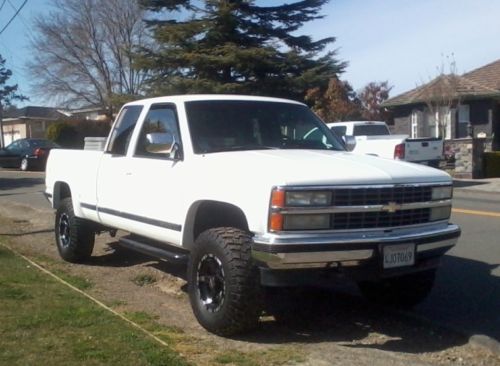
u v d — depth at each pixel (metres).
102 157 7.75
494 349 5.48
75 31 46.66
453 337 5.83
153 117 7.02
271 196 5.13
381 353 5.36
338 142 7.11
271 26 33.69
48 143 31.42
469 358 5.30
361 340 5.71
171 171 6.32
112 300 6.88
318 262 5.19
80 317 5.83
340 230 5.27
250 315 5.41
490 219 12.15
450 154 23.66
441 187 5.86
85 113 55.31
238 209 5.55
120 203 7.28
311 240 5.12
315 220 5.17
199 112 6.57
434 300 6.94
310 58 33.81
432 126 30.27
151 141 6.46
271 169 5.33
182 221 6.13
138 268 8.52
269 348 5.37
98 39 46.75
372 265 5.42
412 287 6.41
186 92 31.52
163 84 32.19
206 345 5.39
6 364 4.66
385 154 17.78
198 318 5.75
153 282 7.83
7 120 59.72
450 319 6.30
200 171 5.94
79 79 47.53
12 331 5.39
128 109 7.61
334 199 5.22
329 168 5.45
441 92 28.70
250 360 5.02
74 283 7.46
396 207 5.47
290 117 6.97
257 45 33.03
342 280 5.45
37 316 5.81
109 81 47.12
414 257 5.58
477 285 7.50
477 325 6.11
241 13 33.16
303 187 5.12
